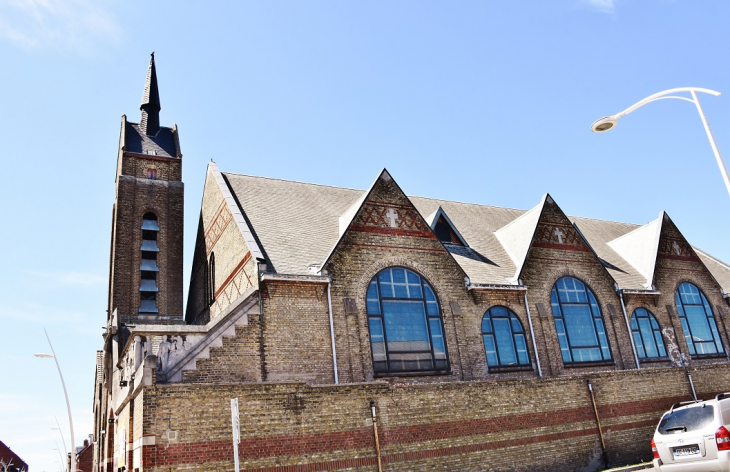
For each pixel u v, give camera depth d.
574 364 25.45
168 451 15.55
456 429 19.78
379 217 23.23
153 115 35.06
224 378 18.11
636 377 24.69
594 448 22.41
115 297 28.77
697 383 26.25
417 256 23.36
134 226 30.41
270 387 17.34
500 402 21.02
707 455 12.75
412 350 21.80
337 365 20.12
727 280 33.75
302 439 17.27
